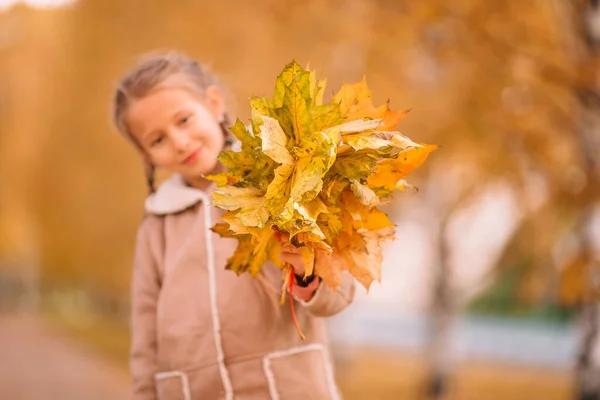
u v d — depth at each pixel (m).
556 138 5.00
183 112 1.97
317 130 1.52
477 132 5.27
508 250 6.84
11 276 46.34
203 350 1.96
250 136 1.56
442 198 10.12
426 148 1.60
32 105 17.58
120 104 2.02
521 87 4.86
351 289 1.92
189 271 2.03
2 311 42.75
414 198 9.97
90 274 16.36
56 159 14.29
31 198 18.53
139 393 2.08
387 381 11.80
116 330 22.45
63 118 13.12
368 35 5.65
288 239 1.60
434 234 10.27
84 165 12.38
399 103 6.39
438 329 10.20
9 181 21.03
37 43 16.47
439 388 10.09
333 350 12.35
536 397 9.80
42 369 12.23
